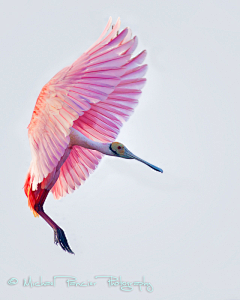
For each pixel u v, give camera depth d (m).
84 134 9.70
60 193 10.28
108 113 9.36
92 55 7.87
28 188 9.16
